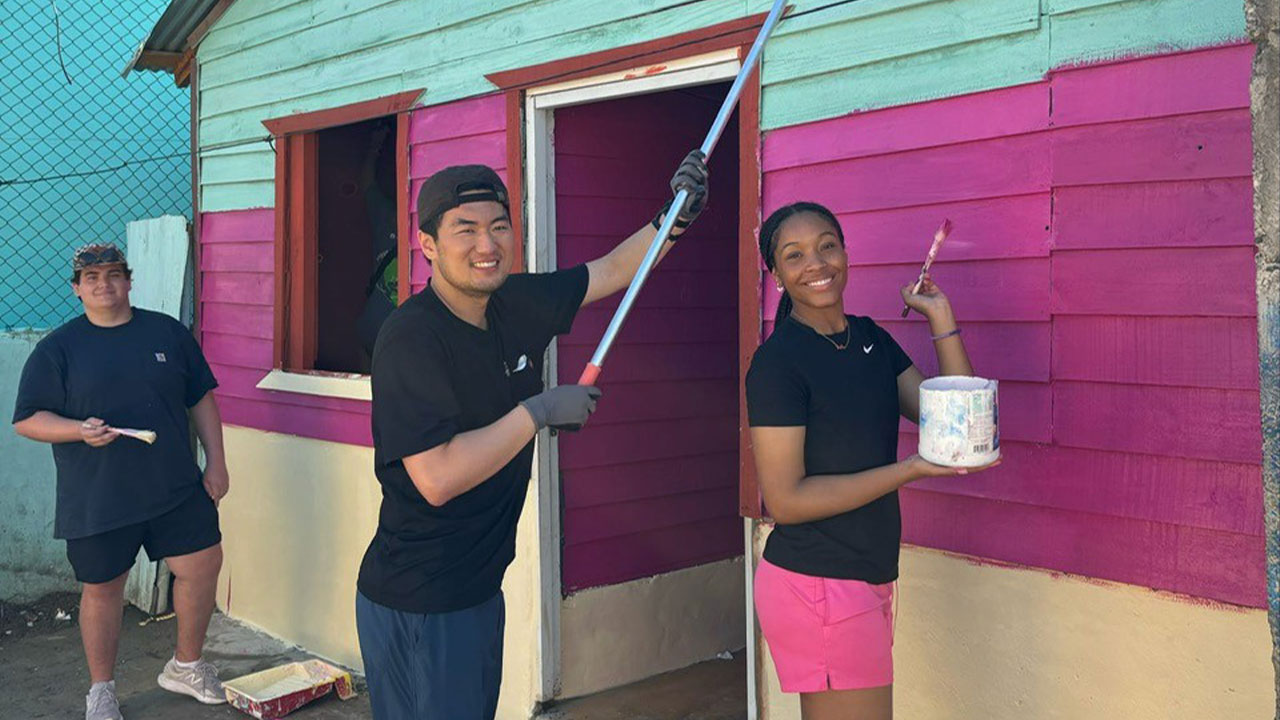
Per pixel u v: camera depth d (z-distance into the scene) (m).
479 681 2.44
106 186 7.16
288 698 4.64
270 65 5.55
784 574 2.43
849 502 2.31
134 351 4.53
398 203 4.83
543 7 4.12
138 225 6.51
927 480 3.01
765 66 3.35
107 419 4.45
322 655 5.34
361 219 5.66
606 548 4.48
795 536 2.43
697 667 4.74
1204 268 2.47
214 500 4.80
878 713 2.42
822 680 2.40
